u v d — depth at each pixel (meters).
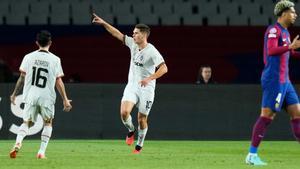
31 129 53.28
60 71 32.97
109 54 72.19
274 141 55.53
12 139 53.38
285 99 30.45
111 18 73.69
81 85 54.81
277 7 29.70
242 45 73.75
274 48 29.09
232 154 39.06
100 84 55.06
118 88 55.19
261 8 76.25
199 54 73.25
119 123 55.22
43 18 72.88
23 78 33.25
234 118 56.19
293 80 71.44
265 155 38.97
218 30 73.88
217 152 41.00
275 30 29.42
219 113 56.00
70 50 71.94
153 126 55.34
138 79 37.66
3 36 71.31
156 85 55.41
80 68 71.81
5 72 65.75
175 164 30.50
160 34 73.50
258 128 30.19
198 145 48.66
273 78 29.70
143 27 36.84
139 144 38.53
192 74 72.88
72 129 54.72
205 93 55.88
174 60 72.94
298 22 74.25
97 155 36.47
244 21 75.50
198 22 75.12
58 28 72.06
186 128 55.66
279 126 56.50
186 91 55.69
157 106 55.44
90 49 72.12
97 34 72.31
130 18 74.00
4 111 53.38
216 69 73.38
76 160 32.47
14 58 71.31
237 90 56.19
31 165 29.14
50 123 33.47
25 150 40.59
